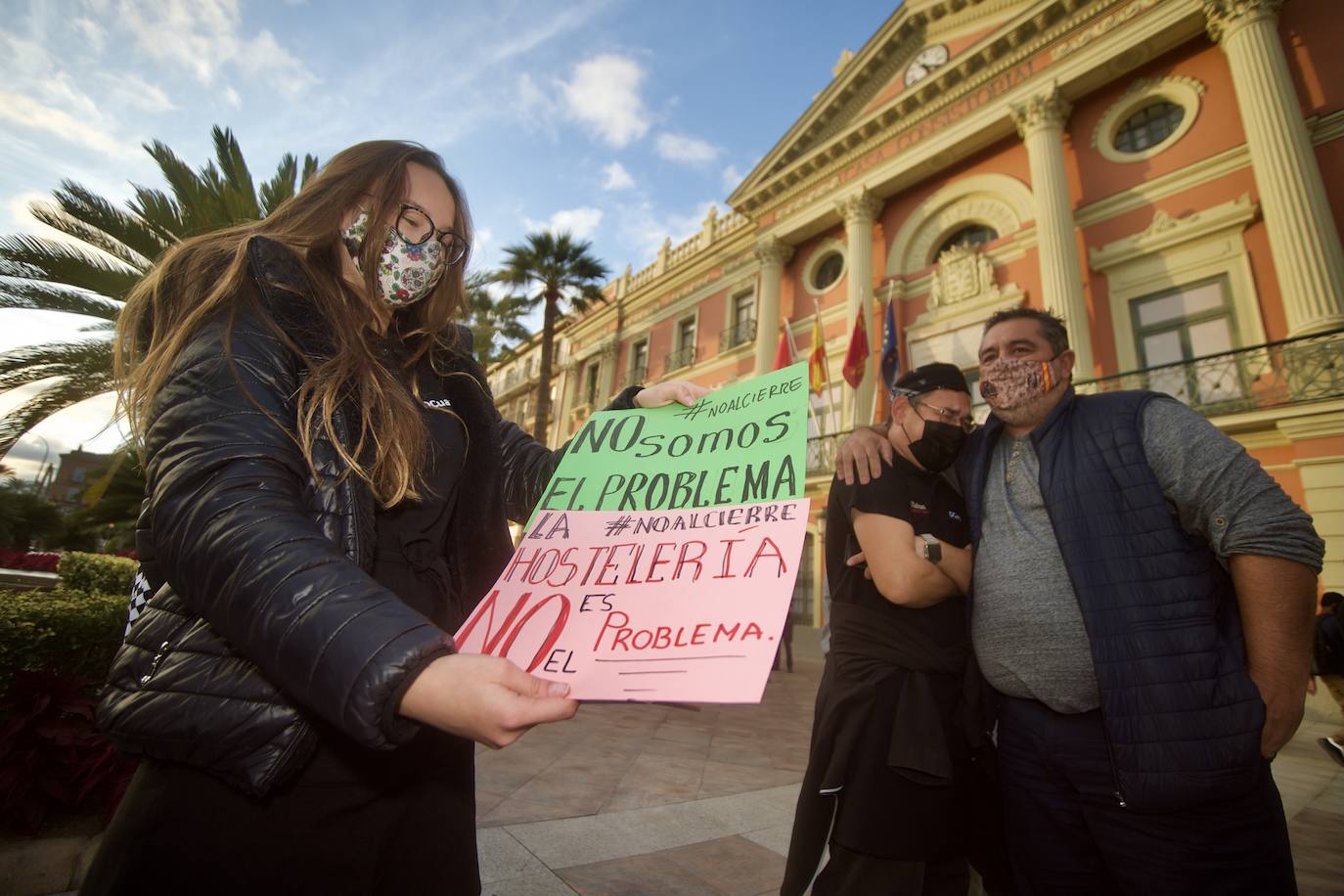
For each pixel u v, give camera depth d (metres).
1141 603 1.14
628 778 3.62
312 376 0.76
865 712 1.40
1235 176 9.41
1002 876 1.43
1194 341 9.39
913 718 1.36
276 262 0.82
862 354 12.70
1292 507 1.08
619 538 0.89
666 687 0.65
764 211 17.06
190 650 0.72
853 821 1.34
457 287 1.16
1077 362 9.94
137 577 0.92
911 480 1.49
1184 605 1.12
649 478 0.98
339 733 0.79
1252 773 1.03
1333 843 2.94
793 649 12.27
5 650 2.25
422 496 0.95
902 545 1.38
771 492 0.86
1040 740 1.25
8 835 2.10
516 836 2.58
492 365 16.72
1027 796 1.28
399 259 0.98
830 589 1.63
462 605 1.04
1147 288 10.00
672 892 2.14
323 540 0.61
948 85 13.02
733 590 0.75
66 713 2.23
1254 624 1.07
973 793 1.46
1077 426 1.32
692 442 1.02
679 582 0.78
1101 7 11.02
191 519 0.59
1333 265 7.96
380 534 0.90
